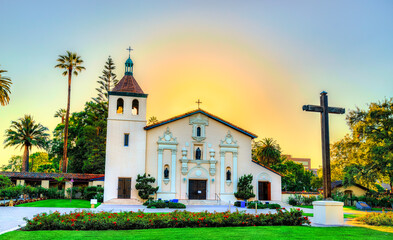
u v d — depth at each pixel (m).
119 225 16.88
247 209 33.59
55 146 71.19
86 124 68.75
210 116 42.25
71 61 62.03
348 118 43.06
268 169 42.97
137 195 39.09
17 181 47.53
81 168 66.88
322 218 19.41
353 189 52.97
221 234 15.42
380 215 19.88
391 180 39.84
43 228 16.56
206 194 40.91
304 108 20.86
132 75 43.06
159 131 41.06
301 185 73.06
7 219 21.30
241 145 42.88
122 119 40.47
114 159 39.50
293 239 14.45
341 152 44.50
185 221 17.81
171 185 40.19
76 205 34.97
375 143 40.12
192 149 41.44
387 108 39.91
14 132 62.25
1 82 42.56
